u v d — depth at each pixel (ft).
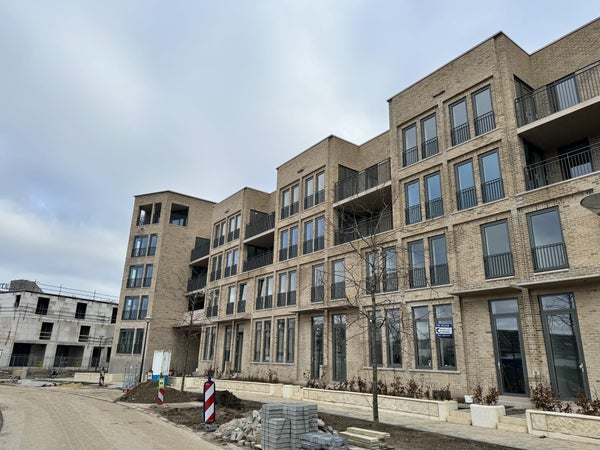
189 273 132.05
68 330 167.94
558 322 43.11
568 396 41.14
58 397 71.97
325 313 72.43
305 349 76.79
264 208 108.37
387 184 65.67
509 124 50.49
